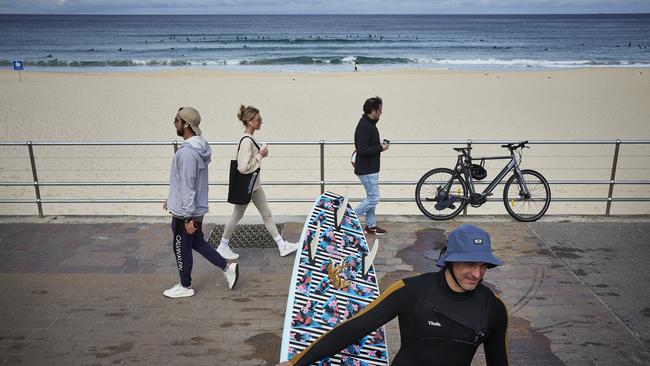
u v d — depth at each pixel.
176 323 4.98
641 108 20.98
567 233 7.10
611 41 86.31
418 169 12.91
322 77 31.91
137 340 4.72
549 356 4.51
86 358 4.46
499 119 18.88
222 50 62.72
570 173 12.70
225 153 14.28
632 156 14.09
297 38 88.88
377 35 99.88
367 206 6.87
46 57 54.03
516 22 182.38
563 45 76.56
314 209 4.98
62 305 5.28
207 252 5.42
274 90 25.92
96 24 154.62
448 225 7.40
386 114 19.59
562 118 19.06
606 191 11.50
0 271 5.96
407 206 10.51
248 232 7.11
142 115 19.55
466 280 2.36
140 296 5.46
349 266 4.10
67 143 7.46
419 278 2.52
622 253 6.49
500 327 2.50
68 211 10.26
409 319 2.46
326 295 3.73
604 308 5.26
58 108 21.05
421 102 22.38
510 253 6.48
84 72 36.56
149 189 11.64
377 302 2.52
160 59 50.44
